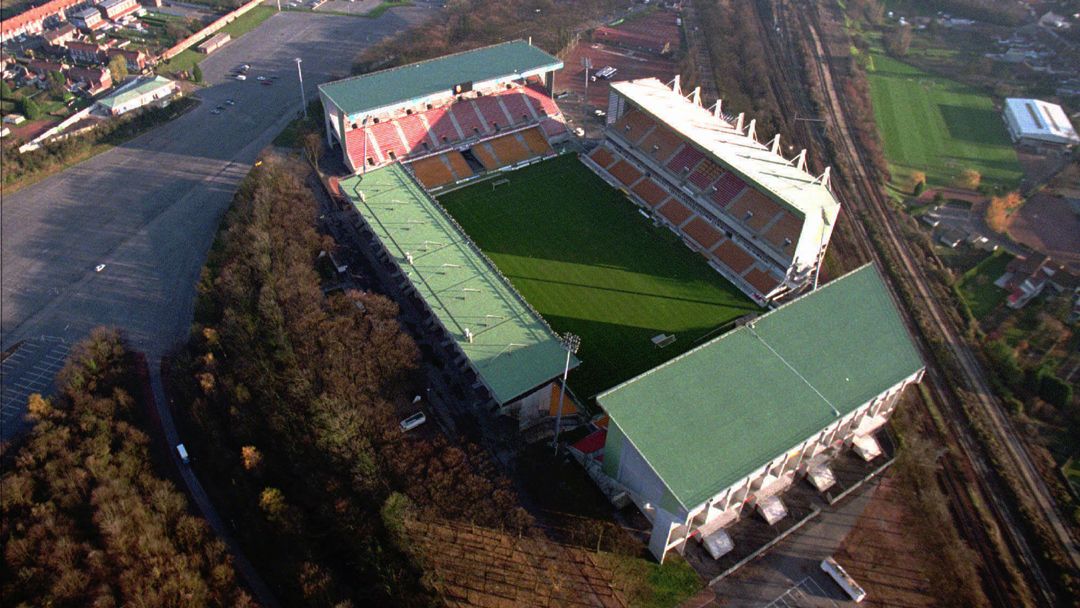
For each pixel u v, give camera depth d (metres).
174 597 105.69
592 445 133.38
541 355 143.75
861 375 130.25
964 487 133.75
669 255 188.38
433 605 107.50
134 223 196.00
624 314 168.88
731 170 185.50
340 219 196.88
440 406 143.88
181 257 184.62
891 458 136.25
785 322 137.12
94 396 140.00
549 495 127.44
